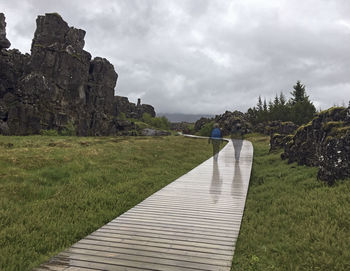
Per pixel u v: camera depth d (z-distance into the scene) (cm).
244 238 597
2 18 6244
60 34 7856
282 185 1114
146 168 1681
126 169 1557
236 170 1426
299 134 1620
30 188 999
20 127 5497
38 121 5862
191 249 496
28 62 6806
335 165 977
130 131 9200
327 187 931
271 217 755
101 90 8844
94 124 8156
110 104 9469
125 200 969
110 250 489
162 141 3819
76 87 7494
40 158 1561
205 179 1182
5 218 714
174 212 723
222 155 2164
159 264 436
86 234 657
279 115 8162
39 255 527
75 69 7456
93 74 8769
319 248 525
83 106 7819
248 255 521
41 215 756
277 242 585
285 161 1752
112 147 2489
